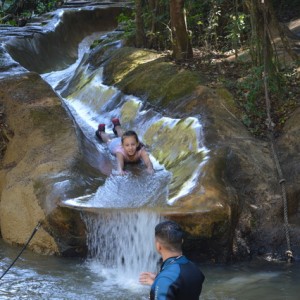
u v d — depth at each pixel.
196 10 12.55
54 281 6.59
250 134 8.59
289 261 7.16
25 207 7.66
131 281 6.63
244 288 6.36
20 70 10.84
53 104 9.27
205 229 6.82
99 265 7.14
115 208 7.01
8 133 9.13
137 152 8.69
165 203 7.05
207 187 7.15
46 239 7.42
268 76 9.17
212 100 9.13
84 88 11.91
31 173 8.02
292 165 7.98
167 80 10.23
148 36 12.80
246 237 7.35
